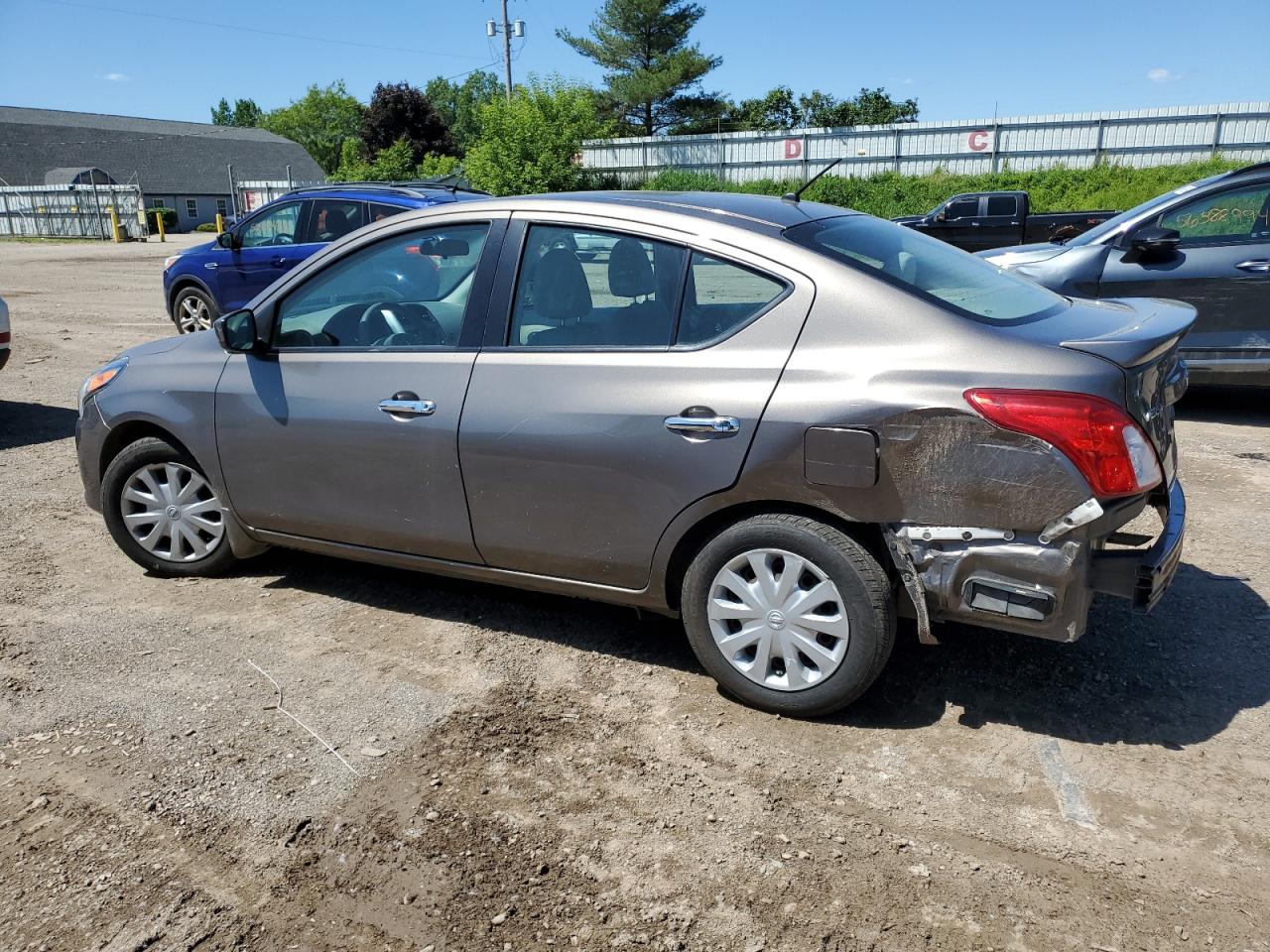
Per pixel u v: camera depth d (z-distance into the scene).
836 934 2.29
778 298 3.06
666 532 3.21
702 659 3.31
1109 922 2.31
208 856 2.59
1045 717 3.21
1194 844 2.58
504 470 3.41
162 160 76.88
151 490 4.39
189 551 4.43
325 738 3.15
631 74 51.94
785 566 3.09
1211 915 2.33
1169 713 3.21
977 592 2.84
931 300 2.96
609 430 3.20
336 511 3.84
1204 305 6.71
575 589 3.50
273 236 11.10
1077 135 37.38
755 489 3.03
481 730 3.19
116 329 12.74
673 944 2.28
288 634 3.90
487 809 2.78
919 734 3.12
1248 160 35.69
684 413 3.08
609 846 2.62
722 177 42.53
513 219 3.52
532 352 3.39
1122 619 3.90
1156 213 6.88
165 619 4.05
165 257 29.42
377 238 3.78
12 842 2.66
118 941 2.30
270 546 4.34
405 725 3.22
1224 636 3.74
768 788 2.86
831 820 2.71
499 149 37.19
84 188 44.56
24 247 36.91
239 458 4.01
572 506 3.34
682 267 3.21
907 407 2.80
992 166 38.62
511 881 2.49
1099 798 2.78
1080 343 2.81
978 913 2.35
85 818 2.75
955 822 2.69
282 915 2.38
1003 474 2.74
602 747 3.09
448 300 3.65
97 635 3.90
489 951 2.26
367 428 3.65
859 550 2.96
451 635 3.89
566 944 2.28
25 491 5.87
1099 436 2.67
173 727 3.22
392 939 2.30
